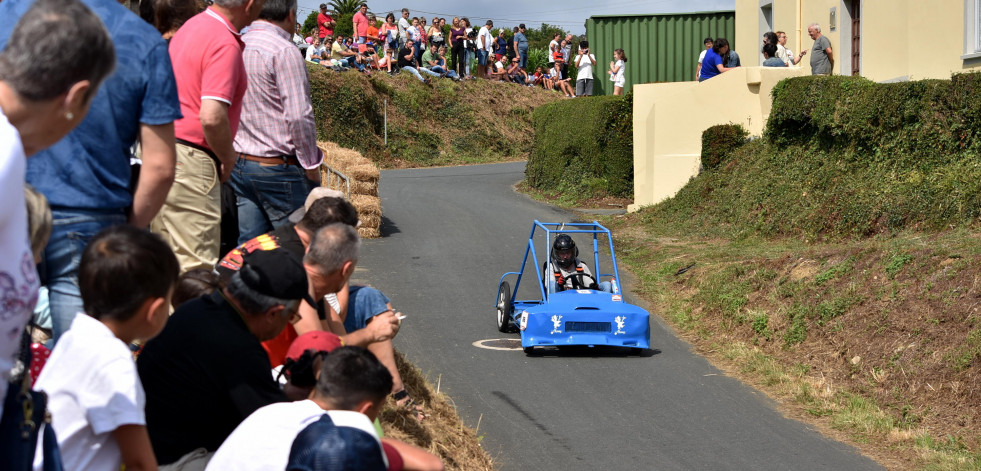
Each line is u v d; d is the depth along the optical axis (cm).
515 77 3938
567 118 2295
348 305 578
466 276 1416
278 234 466
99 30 231
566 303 1044
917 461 746
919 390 866
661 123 1923
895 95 1351
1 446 219
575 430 801
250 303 335
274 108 539
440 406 673
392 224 1809
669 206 1833
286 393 371
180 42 446
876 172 1391
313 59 3228
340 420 300
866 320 990
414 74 3475
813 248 1294
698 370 1002
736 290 1191
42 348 285
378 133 3197
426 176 2700
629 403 882
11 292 212
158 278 263
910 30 1523
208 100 437
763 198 1595
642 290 1340
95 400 255
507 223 1847
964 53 1388
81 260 261
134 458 263
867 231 1310
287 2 543
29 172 313
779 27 2055
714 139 1823
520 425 809
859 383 920
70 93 228
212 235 470
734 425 829
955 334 891
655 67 2677
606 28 2698
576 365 1010
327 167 1648
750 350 1050
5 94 222
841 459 751
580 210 2033
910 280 1002
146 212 344
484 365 995
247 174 546
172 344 335
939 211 1202
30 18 223
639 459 735
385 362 582
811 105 1534
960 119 1252
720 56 1933
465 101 3534
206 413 337
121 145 331
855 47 1753
